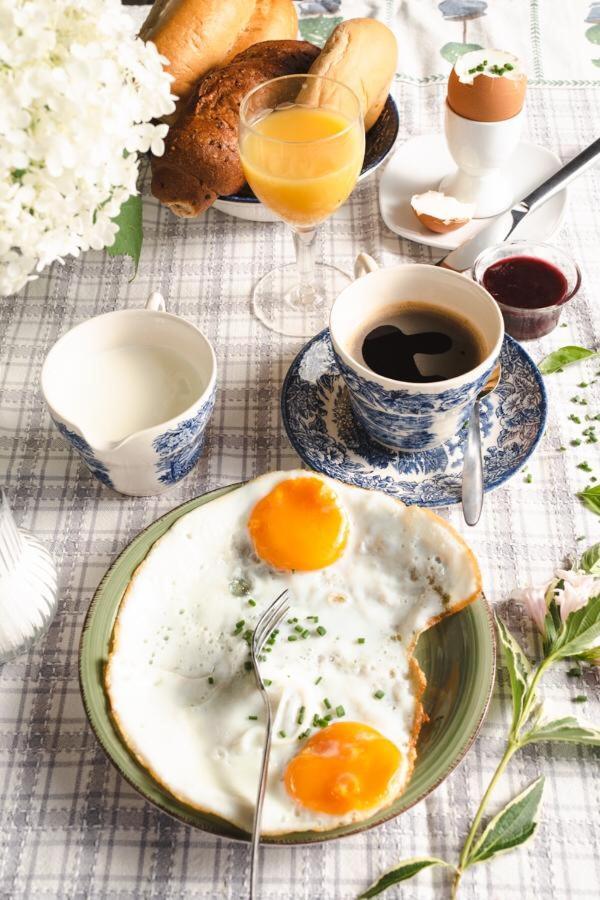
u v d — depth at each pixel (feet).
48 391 2.14
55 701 2.04
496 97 2.52
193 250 2.70
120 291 2.62
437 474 2.24
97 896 1.85
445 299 2.29
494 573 2.16
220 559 2.05
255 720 1.90
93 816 1.92
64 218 1.80
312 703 1.90
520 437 2.25
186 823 1.79
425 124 2.95
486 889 1.84
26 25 1.71
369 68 2.64
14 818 1.92
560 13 3.19
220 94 2.57
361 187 2.81
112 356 2.28
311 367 2.36
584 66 3.06
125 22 1.82
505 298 2.50
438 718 1.91
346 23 2.69
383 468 2.24
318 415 2.31
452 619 1.99
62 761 1.98
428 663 1.98
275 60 2.66
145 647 1.98
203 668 1.97
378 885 1.83
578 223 2.70
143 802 1.93
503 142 2.59
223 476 2.31
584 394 2.41
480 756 1.96
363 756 1.82
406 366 2.23
